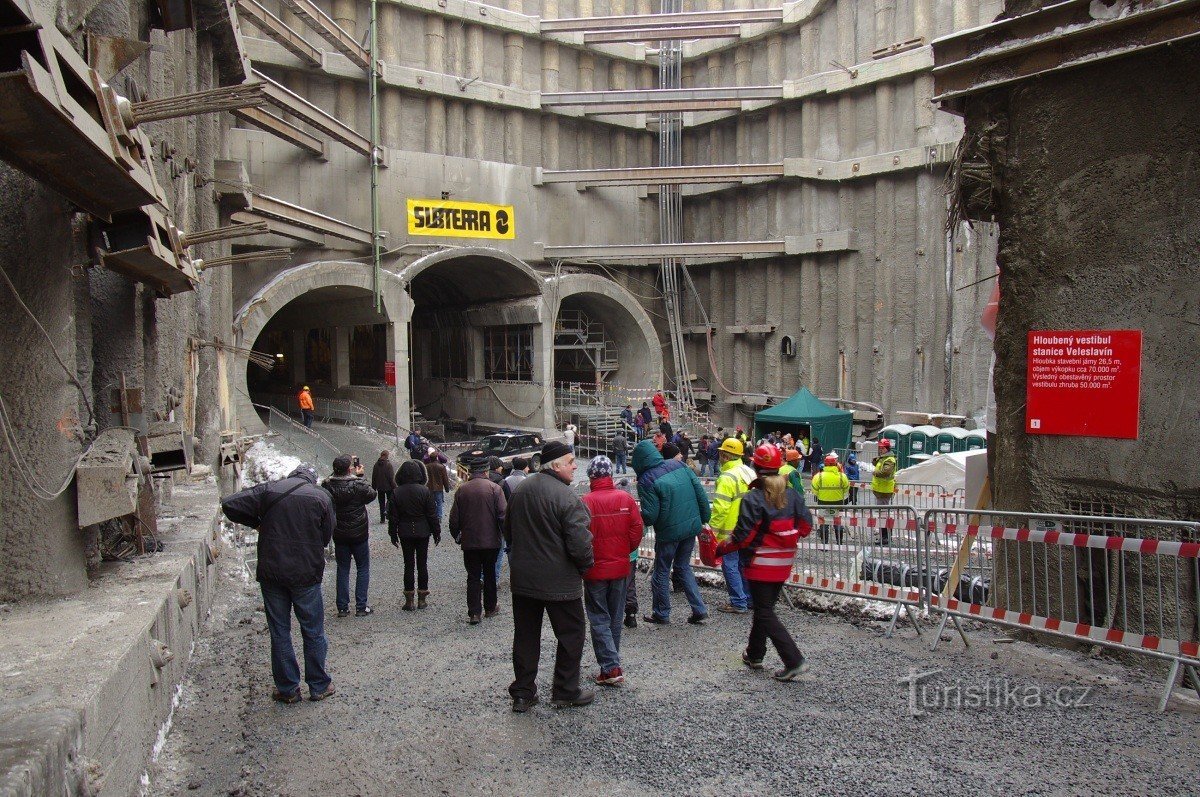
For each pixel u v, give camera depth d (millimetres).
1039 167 6613
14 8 3553
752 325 34062
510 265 30531
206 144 16531
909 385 28969
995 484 7094
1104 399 6227
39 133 4066
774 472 6090
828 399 31484
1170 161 5883
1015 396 6852
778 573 5996
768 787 4355
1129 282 6098
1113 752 4578
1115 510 6180
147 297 8875
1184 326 5836
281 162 26844
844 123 30609
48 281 5273
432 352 40531
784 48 32844
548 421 31062
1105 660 6129
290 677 5941
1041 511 6574
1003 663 6145
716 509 8062
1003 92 6922
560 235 32906
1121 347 6137
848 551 8078
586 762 4770
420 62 29922
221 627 8062
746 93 31281
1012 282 6887
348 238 26609
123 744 4035
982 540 6898
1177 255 5863
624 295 33438
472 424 34531
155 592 5500
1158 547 5270
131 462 5777
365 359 34375
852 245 30469
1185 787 4172
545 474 5625
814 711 5363
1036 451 6637
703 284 36312
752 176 30922
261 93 5512
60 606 5141
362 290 27453
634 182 31609
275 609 5918
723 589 9484
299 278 25375
